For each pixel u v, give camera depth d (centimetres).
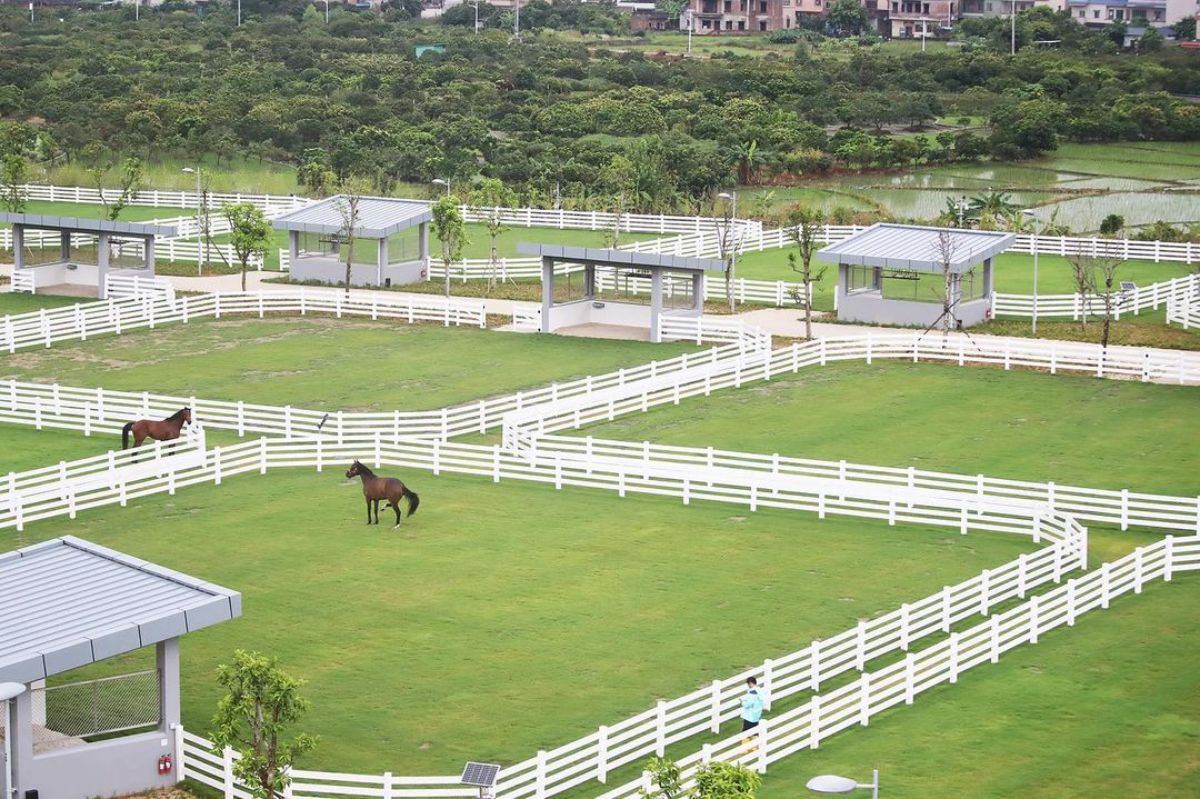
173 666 3741
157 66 18175
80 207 11931
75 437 6544
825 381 7331
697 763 3712
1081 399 6994
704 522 5512
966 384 7250
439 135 14638
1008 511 5369
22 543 5269
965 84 19188
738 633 4541
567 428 6612
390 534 5356
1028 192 13738
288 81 17475
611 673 4272
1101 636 4566
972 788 3675
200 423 6594
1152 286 8700
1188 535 5434
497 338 8206
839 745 3906
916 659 4281
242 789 3638
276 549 5203
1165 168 15212
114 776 3672
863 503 5703
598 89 18012
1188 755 3838
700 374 7119
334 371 7525
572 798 3678
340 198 9594
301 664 4316
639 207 12231
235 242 8888
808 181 14362
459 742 3894
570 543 5281
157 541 5284
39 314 8181
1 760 3616
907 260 8256
